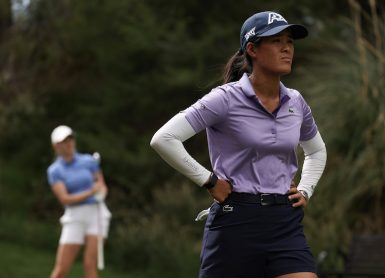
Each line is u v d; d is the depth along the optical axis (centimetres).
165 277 3394
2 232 3844
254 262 1216
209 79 4119
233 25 4281
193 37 4412
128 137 4312
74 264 3475
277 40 1209
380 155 3272
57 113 4669
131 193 4162
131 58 4353
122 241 3569
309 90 3512
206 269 1246
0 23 5072
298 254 1209
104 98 4419
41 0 4838
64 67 4753
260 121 1213
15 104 4606
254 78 1231
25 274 3170
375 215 3338
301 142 1344
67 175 2597
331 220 3309
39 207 4231
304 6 4309
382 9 3853
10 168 4403
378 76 3391
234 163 1218
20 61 4862
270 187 1213
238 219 1210
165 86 4244
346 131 3359
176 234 3656
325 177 3350
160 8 4378
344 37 4088
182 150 1212
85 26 4441
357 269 2547
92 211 2595
